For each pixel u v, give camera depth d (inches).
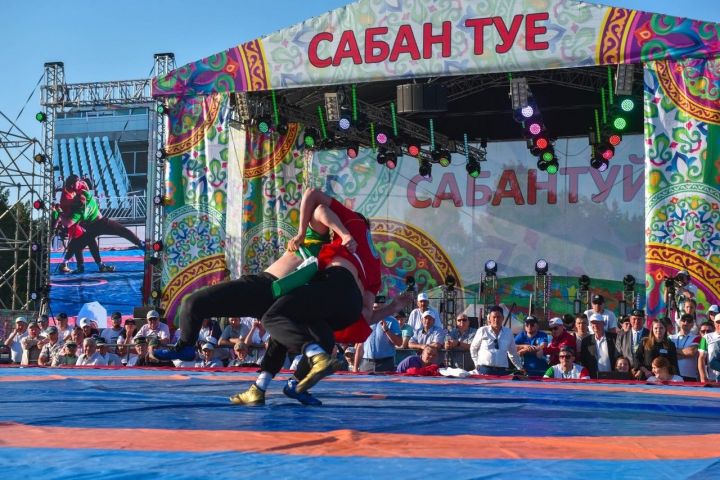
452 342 499.8
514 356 434.3
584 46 608.7
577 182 884.6
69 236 1035.3
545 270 820.0
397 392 231.8
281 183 731.4
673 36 593.0
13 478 91.0
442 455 108.6
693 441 129.1
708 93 587.5
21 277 1339.8
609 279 868.0
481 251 894.4
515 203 893.2
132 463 100.3
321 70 655.1
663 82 597.6
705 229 580.7
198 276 681.0
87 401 189.5
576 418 164.7
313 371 183.3
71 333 549.0
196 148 689.6
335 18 655.1
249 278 190.7
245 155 711.1
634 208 869.8
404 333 506.6
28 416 154.0
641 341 415.5
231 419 150.1
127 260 1019.9
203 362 498.9
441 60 633.0
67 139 1039.6
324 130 760.3
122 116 1032.8
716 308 540.1
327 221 191.8
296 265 193.6
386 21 644.7
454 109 826.2
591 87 716.7
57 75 1040.2
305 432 129.0
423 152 842.8
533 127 706.2
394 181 907.4
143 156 1024.2
